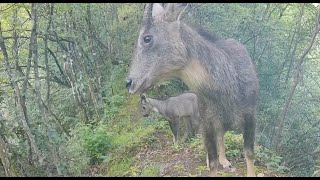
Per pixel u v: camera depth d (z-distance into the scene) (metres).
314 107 2.88
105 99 3.21
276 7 2.86
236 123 1.54
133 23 3.22
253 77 1.57
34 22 2.35
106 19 3.30
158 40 1.48
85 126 2.76
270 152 2.09
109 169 2.38
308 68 3.04
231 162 1.97
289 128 2.70
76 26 3.17
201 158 2.10
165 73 1.50
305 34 2.74
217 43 1.57
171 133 2.59
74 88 3.18
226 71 1.50
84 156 2.46
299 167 2.52
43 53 3.48
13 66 2.91
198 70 1.48
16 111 2.41
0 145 2.31
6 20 2.50
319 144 2.60
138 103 2.95
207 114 1.50
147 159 2.29
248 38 2.87
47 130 2.40
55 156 2.36
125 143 2.50
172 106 2.46
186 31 1.48
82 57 3.18
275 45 2.92
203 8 2.80
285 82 2.77
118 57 3.30
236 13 2.80
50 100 3.49
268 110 2.69
